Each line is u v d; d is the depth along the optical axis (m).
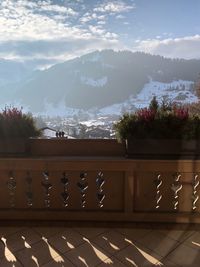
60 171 2.43
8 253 2.09
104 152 2.62
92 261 2.01
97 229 2.42
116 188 2.47
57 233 2.36
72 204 2.51
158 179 2.42
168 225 2.47
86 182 2.47
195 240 2.26
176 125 2.32
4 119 2.41
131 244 2.21
